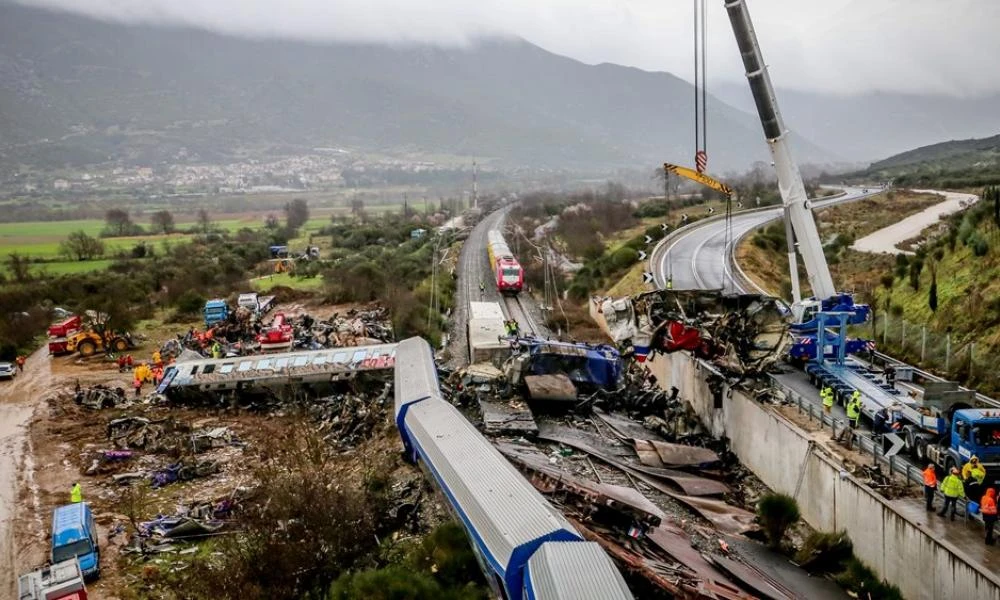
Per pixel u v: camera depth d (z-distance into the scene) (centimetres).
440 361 5838
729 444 4222
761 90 3981
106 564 3062
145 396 5438
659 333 4322
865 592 2716
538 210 15625
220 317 7594
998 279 4469
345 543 2866
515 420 4166
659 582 2433
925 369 4181
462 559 2683
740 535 3209
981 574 2200
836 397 3803
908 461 3055
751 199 11719
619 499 2927
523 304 7856
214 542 3203
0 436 4719
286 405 5069
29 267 11112
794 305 4325
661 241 8606
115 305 7688
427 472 3338
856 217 9619
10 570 3100
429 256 10650
